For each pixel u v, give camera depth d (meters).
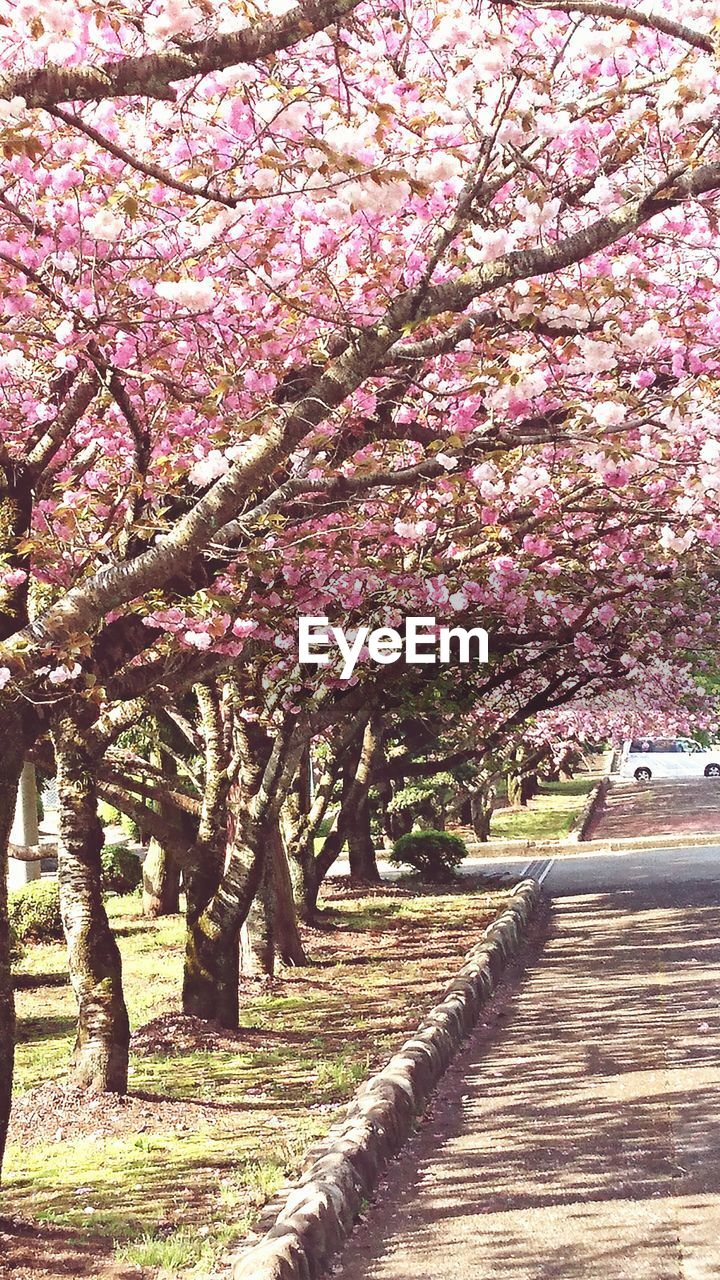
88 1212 8.05
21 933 21.53
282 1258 6.29
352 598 11.48
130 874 27.58
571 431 7.91
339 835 22.53
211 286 6.63
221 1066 12.39
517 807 47.03
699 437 9.28
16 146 5.42
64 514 8.51
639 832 37.22
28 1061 13.08
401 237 7.81
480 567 13.12
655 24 5.98
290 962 18.25
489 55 6.45
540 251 6.48
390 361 6.97
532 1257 6.82
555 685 20.30
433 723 22.59
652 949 17.44
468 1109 10.05
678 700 25.16
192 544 6.76
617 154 8.10
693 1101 9.71
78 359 8.23
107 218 6.98
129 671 9.14
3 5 6.30
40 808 35.47
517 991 15.20
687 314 8.80
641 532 13.62
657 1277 6.44
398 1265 6.84
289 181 6.83
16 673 7.36
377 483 7.70
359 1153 8.16
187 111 6.71
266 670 13.41
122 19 6.01
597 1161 8.44
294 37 5.44
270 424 6.86
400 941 20.42
